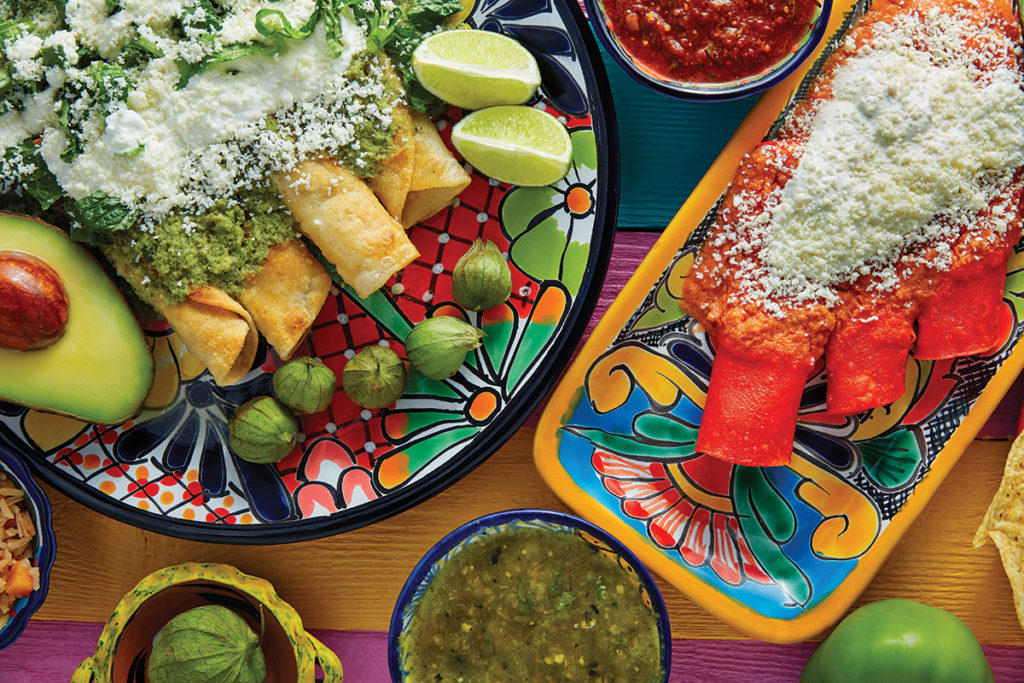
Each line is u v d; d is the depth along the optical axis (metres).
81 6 0.60
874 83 0.61
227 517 0.65
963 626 0.63
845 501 0.65
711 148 0.66
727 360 0.63
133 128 0.59
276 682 0.65
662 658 0.63
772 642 0.64
